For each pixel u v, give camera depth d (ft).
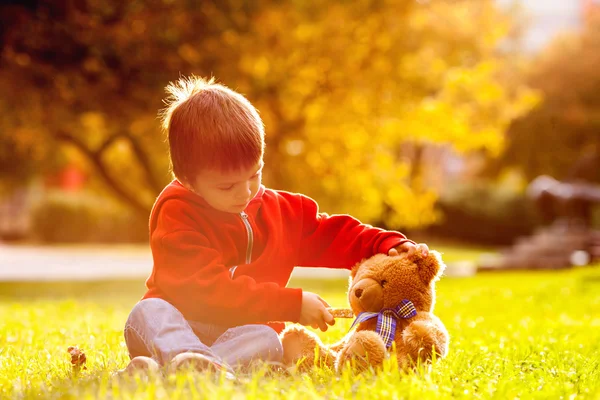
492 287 43.65
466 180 126.11
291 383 9.66
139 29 44.78
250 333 10.91
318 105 53.83
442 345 11.01
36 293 49.83
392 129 55.83
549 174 106.52
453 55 59.57
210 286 10.87
